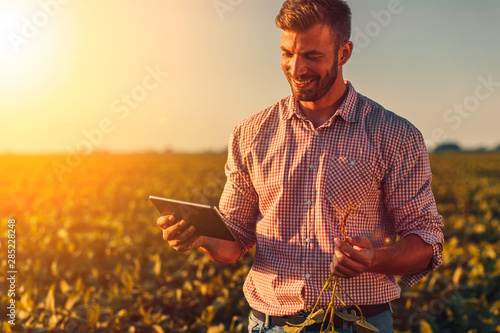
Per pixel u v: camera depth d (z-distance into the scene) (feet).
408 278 6.26
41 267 16.67
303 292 6.00
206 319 12.22
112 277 16.56
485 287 15.35
